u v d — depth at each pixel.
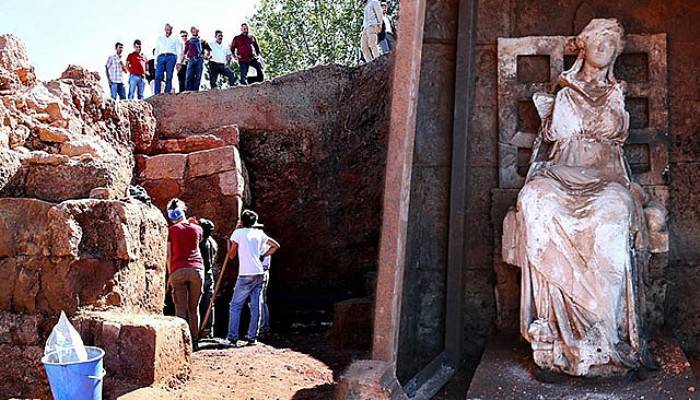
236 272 10.41
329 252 11.48
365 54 13.11
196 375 6.23
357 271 11.46
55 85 8.98
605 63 5.07
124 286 6.55
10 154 6.91
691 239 5.39
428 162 5.48
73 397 4.45
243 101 11.39
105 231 6.47
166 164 10.42
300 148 11.39
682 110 5.45
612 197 4.30
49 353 4.49
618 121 5.01
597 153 4.96
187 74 13.20
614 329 4.19
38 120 8.20
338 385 4.09
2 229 6.25
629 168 5.11
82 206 6.37
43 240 6.21
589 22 5.45
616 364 4.15
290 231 11.43
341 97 11.63
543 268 4.30
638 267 4.61
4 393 5.99
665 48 5.39
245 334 9.73
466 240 5.51
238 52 14.18
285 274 11.55
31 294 6.18
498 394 4.17
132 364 5.62
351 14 25.64
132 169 10.37
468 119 5.45
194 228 7.84
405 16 4.26
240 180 10.45
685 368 4.32
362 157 11.30
